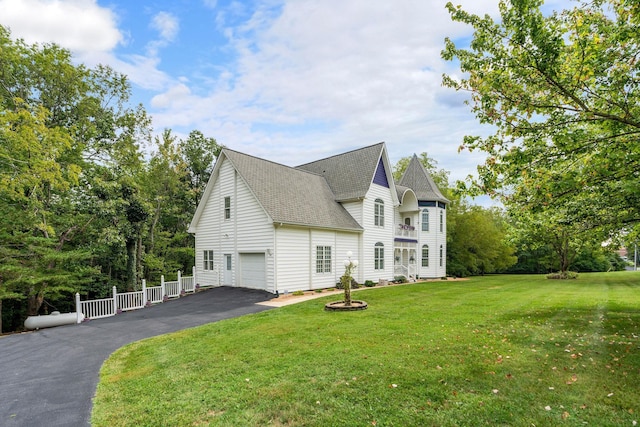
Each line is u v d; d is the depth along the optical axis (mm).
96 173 18484
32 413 4672
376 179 22828
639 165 5590
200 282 21094
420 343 6977
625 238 9570
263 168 19766
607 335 7387
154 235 25703
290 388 4902
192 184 31297
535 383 4875
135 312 13852
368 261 21719
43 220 15352
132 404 4719
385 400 4445
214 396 4773
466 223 33688
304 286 17875
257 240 17391
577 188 6000
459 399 4418
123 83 21672
